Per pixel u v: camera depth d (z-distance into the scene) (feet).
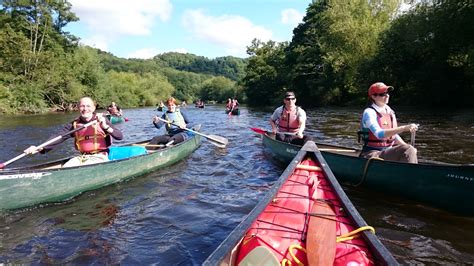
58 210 13.47
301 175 12.24
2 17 106.52
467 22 58.85
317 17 124.06
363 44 86.02
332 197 10.15
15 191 12.93
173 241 10.78
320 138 29.99
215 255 6.04
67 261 9.69
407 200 13.62
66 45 123.85
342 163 15.81
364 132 15.61
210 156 23.58
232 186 16.38
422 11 65.87
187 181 17.30
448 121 40.70
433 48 65.00
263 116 67.97
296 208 9.21
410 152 13.69
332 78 96.89
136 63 366.02
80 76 118.93
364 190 15.14
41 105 94.38
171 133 26.81
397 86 74.38
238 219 12.34
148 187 16.33
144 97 171.12
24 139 32.42
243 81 164.35
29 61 97.66
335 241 7.11
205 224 11.98
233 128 42.63
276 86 138.31
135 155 17.97
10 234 11.37
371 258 6.66
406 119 44.11
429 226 11.24
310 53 109.60
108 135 17.35
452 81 63.82
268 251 6.25
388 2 89.86
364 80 79.15
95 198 14.80
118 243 10.70
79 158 16.22
